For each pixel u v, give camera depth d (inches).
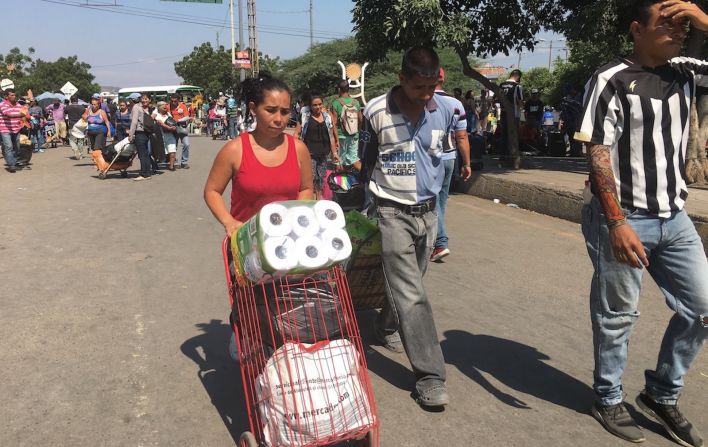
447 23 381.4
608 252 117.9
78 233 291.6
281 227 100.3
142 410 131.3
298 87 1975.9
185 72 2802.7
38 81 3043.8
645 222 115.2
